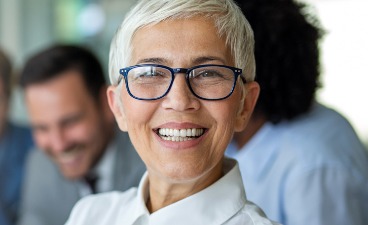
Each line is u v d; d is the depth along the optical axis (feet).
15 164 9.16
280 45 4.99
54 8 11.96
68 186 7.45
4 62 9.09
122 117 3.69
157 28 3.27
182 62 3.21
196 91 3.23
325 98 10.57
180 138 3.27
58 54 6.70
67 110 6.64
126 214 3.96
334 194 4.67
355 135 5.20
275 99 5.05
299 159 4.80
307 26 5.12
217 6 3.33
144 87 3.29
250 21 4.97
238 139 5.44
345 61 10.54
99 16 11.50
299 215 4.68
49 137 6.81
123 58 3.46
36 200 7.59
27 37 12.21
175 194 3.59
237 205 3.51
